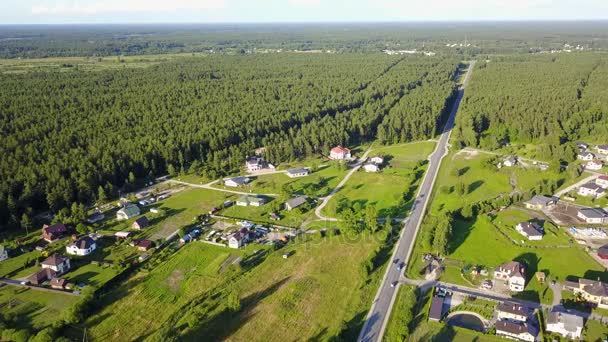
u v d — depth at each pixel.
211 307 112.06
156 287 120.88
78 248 136.75
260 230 152.00
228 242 142.75
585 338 99.50
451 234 140.00
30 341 98.38
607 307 109.38
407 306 107.50
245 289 119.50
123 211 161.50
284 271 127.38
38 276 122.00
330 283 121.69
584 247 137.00
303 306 112.62
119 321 107.69
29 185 169.00
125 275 126.25
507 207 165.62
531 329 100.81
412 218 158.75
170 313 110.69
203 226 155.50
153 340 96.94
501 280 122.06
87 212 167.62
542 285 118.94
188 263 132.38
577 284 115.62
